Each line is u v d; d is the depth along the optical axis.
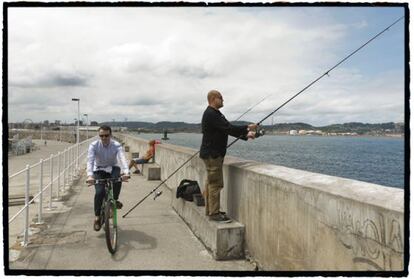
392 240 2.48
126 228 6.36
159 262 4.73
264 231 4.33
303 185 3.51
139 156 19.97
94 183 5.42
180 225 6.55
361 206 2.75
